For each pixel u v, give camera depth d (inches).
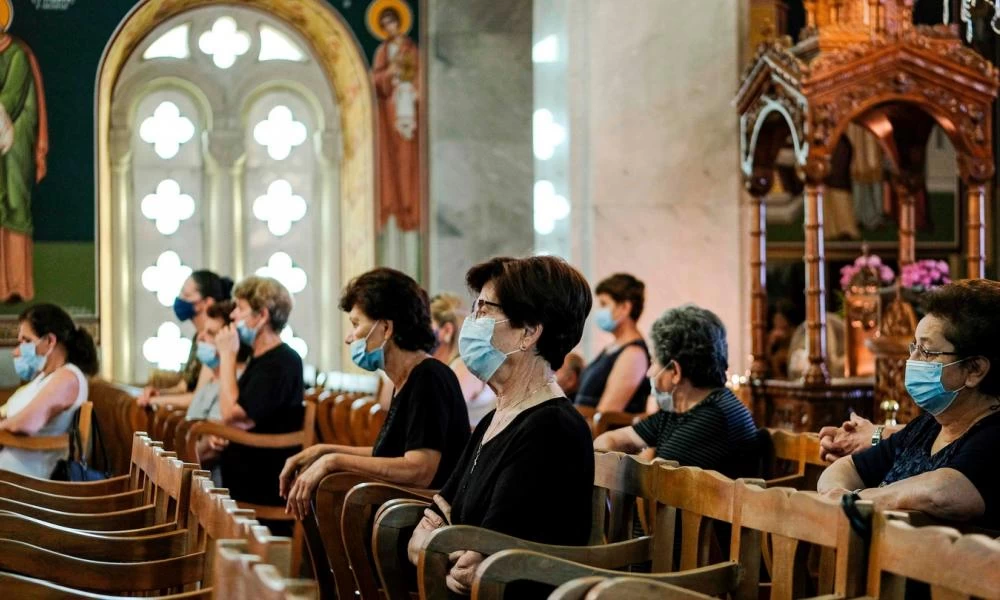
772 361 562.3
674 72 502.6
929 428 182.7
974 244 388.2
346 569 221.3
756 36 541.0
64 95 621.6
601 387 348.5
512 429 174.6
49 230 617.9
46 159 618.5
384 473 227.1
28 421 347.6
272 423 333.7
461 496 180.7
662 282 501.0
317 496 223.5
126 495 238.7
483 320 177.5
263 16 689.6
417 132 661.9
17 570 167.8
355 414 355.3
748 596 154.0
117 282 677.3
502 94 666.2
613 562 167.3
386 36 660.1
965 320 170.7
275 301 337.7
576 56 506.0
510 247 664.4
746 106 418.3
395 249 659.4
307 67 698.8
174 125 689.6
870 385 392.2
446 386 234.8
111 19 629.9
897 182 424.5
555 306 176.6
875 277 447.2
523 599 156.7
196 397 368.8
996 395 172.2
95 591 182.5
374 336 237.9
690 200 502.3
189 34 686.5
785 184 566.6
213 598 137.3
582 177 504.1
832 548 150.9
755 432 227.1
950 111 384.5
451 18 663.8
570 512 169.9
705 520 167.3
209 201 692.1
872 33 393.4
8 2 616.7
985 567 115.9
